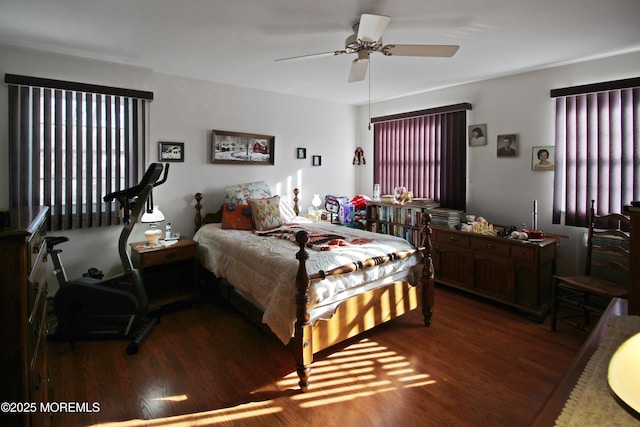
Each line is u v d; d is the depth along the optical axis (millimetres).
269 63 3221
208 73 3564
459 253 3576
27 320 1117
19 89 2803
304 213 4801
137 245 3250
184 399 1983
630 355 577
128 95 3258
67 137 3012
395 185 4797
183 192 3766
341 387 2102
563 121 3264
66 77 3008
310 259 2373
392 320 3037
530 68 3359
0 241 1062
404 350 2529
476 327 2893
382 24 1973
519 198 3627
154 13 2203
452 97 4117
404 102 4660
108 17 2262
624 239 2807
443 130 4152
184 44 2738
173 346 2584
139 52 2928
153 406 1918
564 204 3301
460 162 4004
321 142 4934
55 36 2586
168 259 3172
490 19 2270
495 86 3742
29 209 1727
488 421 1796
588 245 2893
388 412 1877
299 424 1792
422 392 2045
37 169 2895
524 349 2527
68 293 2533
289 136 4582
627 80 2830
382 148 4957
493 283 3301
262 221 3609
